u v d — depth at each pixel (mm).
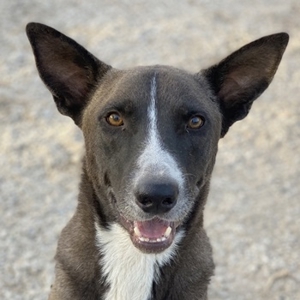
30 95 1376
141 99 694
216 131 737
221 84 769
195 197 721
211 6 1801
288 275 1024
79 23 1661
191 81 734
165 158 667
